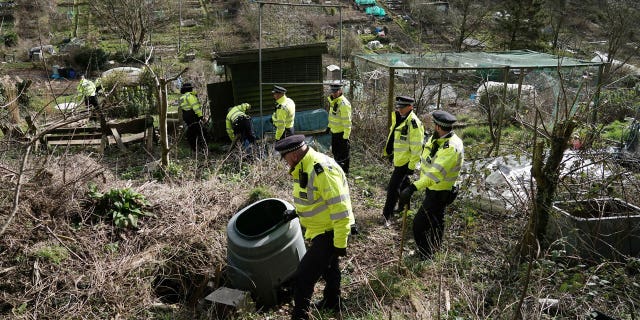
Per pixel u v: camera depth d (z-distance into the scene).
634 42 13.45
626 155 6.71
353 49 25.34
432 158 5.33
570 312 4.05
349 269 5.37
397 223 6.49
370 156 9.38
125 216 5.44
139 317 4.42
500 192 6.35
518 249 5.03
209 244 5.33
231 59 9.82
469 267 5.04
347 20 32.94
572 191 5.38
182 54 26.55
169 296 4.98
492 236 5.68
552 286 4.43
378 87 13.14
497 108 11.84
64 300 4.40
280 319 4.55
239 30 28.86
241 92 10.20
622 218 5.00
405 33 30.30
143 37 27.00
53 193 5.41
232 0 34.41
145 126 9.42
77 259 4.83
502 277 4.81
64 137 9.28
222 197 6.32
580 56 14.97
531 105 11.38
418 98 12.72
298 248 4.74
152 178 7.47
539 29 22.52
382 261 5.52
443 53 12.55
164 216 5.64
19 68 24.30
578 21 20.45
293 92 10.59
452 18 27.89
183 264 5.13
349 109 7.95
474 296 4.39
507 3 23.27
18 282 4.45
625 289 4.34
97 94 12.91
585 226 4.93
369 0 35.94
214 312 4.43
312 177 4.02
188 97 9.41
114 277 4.69
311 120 10.34
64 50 26.45
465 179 6.58
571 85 11.60
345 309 4.59
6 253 4.61
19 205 4.94
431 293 4.62
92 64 24.44
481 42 26.27
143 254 5.03
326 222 4.19
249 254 4.52
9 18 28.44
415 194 7.29
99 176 6.54
